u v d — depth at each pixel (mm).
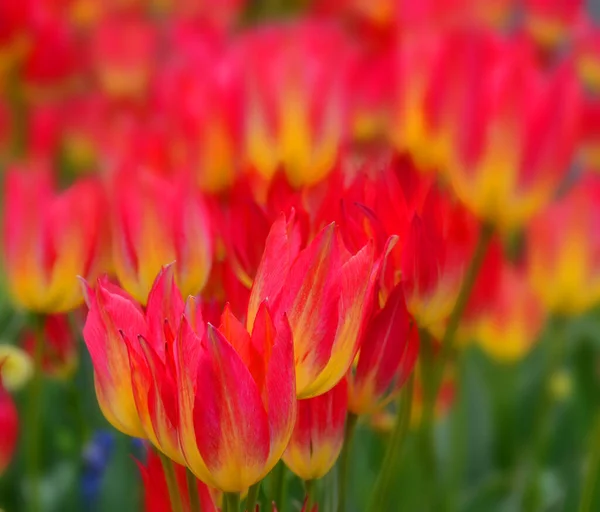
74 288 1122
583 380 2238
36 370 1145
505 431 2117
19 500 1798
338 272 910
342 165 1104
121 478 1598
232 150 1116
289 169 1111
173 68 1590
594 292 1388
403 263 987
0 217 2020
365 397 982
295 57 1114
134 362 914
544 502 1762
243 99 1110
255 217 991
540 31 2084
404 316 971
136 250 1029
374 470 1697
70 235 1111
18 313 1812
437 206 995
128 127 1621
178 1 2447
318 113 1105
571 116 1038
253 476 899
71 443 1629
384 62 1548
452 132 1047
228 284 1001
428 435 1263
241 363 885
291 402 896
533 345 2246
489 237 1032
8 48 2365
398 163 1054
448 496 1453
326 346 911
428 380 1040
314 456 963
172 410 903
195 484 940
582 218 1351
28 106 2518
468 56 1059
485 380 2170
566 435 2143
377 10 2049
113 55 2289
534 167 1029
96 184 1119
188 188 1035
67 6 2650
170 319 917
